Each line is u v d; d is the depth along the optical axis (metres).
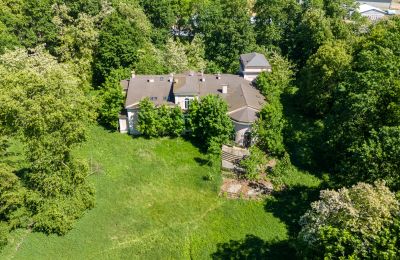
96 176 50.56
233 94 62.75
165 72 72.25
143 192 48.94
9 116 42.00
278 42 86.50
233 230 44.19
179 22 93.44
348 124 47.22
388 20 69.69
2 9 69.31
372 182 37.12
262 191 49.62
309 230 33.25
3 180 39.16
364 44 60.28
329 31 75.81
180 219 45.31
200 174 52.47
